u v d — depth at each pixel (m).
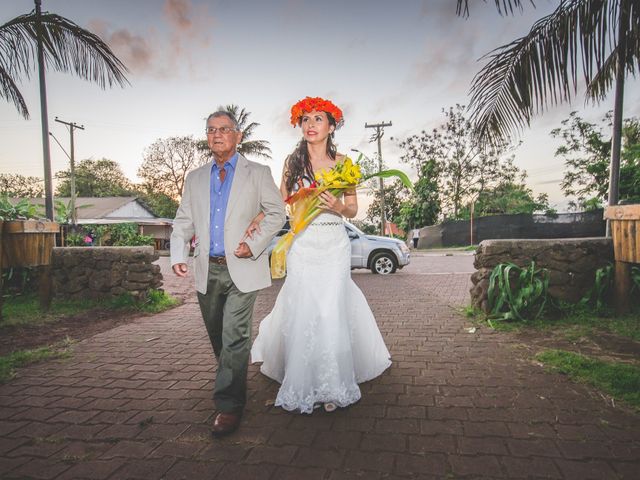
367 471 1.93
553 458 1.98
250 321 2.50
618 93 5.38
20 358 3.72
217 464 2.02
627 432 2.21
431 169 34.75
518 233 26.95
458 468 1.93
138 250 6.20
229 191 2.54
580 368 3.12
